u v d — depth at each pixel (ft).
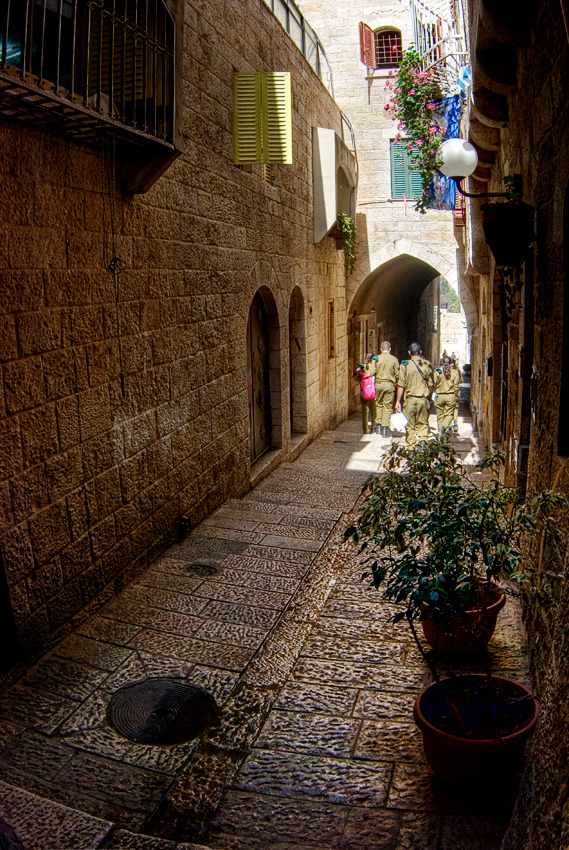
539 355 15.38
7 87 12.49
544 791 7.77
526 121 17.08
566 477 12.00
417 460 14.37
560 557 12.09
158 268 20.99
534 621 14.67
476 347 53.98
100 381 17.79
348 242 49.01
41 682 14.56
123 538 19.15
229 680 14.89
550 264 13.87
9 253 14.23
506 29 16.07
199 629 16.98
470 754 10.98
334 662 15.65
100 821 10.27
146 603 18.31
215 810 11.32
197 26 23.94
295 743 12.92
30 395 15.01
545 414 14.49
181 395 22.90
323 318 47.03
